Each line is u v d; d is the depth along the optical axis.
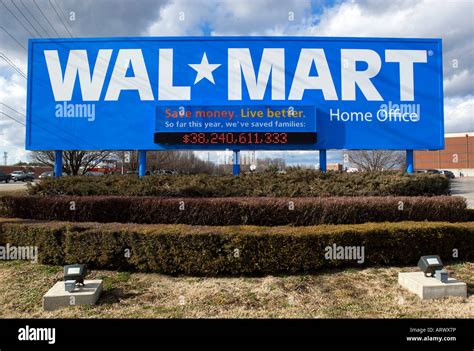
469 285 4.13
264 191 6.21
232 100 7.07
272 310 3.57
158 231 4.48
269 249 4.40
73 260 4.62
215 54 7.12
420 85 7.16
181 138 6.93
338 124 7.08
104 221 5.61
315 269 4.55
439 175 6.64
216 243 4.39
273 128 6.95
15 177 37.16
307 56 7.13
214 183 6.56
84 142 7.02
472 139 46.03
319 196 6.13
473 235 4.90
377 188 6.36
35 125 7.05
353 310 3.55
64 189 6.44
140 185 6.41
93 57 7.11
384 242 4.66
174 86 7.08
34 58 7.14
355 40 7.16
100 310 3.58
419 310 3.54
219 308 3.62
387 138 7.08
